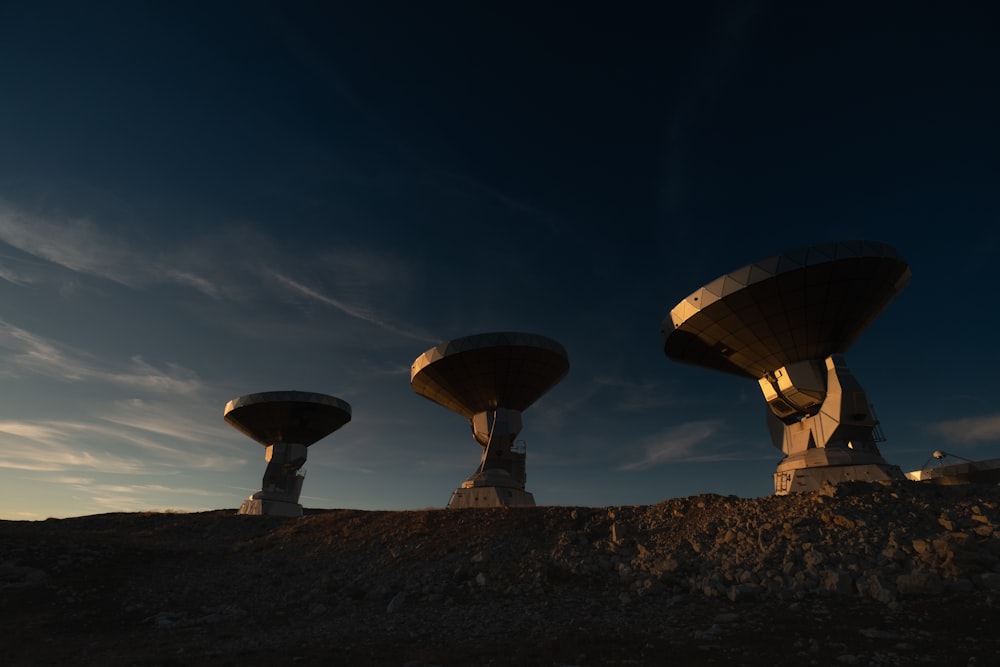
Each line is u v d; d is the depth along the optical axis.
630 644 17.77
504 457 55.47
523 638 19.94
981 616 18.62
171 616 26.70
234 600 30.20
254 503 69.25
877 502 31.11
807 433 42.69
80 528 63.44
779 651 16.12
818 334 41.09
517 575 29.27
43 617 26.56
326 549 40.41
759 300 40.25
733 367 45.94
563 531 36.06
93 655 19.75
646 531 34.31
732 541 30.12
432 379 57.53
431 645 19.53
